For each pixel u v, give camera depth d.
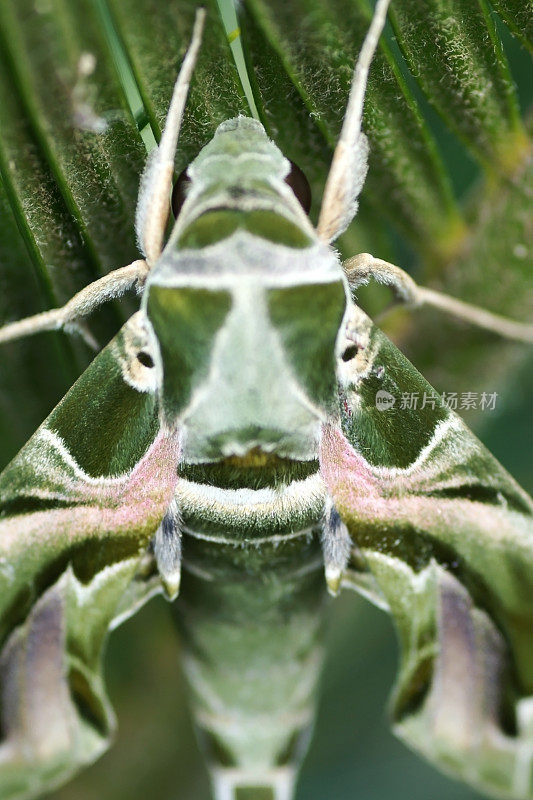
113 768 0.20
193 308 0.19
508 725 0.19
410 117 0.19
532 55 0.20
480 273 0.20
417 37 0.19
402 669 0.19
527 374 0.21
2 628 0.19
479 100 0.19
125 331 0.20
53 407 0.20
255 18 0.19
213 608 0.20
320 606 0.20
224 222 0.19
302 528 0.19
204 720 0.20
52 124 0.19
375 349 0.20
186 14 0.19
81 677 0.19
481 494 0.20
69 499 0.20
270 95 0.19
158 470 0.20
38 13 0.19
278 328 0.19
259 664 0.20
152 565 0.20
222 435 0.19
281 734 0.20
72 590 0.19
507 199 0.20
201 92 0.19
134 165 0.19
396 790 0.20
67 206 0.19
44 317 0.19
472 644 0.19
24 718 0.19
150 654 0.20
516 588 0.19
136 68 0.19
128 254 0.19
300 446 0.19
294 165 0.19
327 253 0.19
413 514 0.20
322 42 0.19
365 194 0.20
